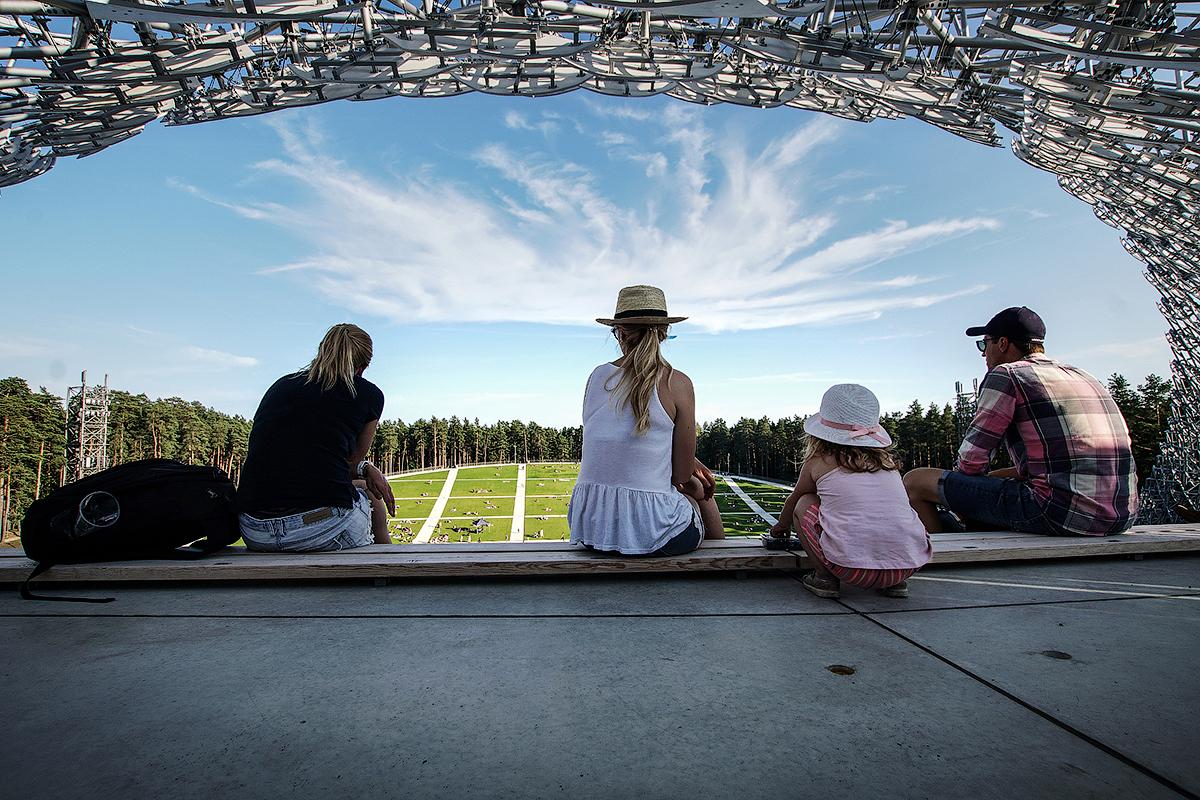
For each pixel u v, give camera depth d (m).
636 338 3.40
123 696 1.94
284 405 3.55
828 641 2.41
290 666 2.19
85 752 1.59
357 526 3.63
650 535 3.21
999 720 1.76
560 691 1.97
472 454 154.62
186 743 1.64
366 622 2.67
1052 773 1.48
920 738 1.66
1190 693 1.94
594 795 1.40
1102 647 2.34
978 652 2.29
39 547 3.15
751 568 3.30
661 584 3.24
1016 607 2.85
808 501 3.03
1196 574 3.41
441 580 3.32
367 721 1.77
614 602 2.94
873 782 1.44
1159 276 22.52
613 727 1.72
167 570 3.17
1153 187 11.84
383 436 139.00
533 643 2.40
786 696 1.92
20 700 1.91
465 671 2.13
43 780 1.46
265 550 3.50
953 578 3.34
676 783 1.44
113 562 3.27
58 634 2.53
